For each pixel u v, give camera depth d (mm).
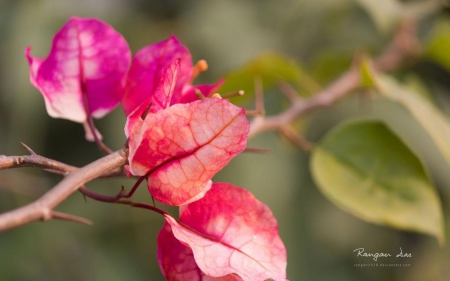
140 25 705
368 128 464
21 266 660
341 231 684
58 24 665
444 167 595
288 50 686
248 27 690
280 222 644
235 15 694
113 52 394
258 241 361
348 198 457
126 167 354
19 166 339
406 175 455
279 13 699
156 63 389
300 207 665
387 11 539
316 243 673
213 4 705
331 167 463
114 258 710
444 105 571
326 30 687
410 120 609
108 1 702
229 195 364
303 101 493
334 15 679
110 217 710
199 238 356
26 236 672
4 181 634
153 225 722
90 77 393
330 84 546
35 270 669
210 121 347
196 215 363
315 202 674
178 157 350
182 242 350
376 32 676
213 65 670
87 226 703
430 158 598
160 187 353
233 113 346
